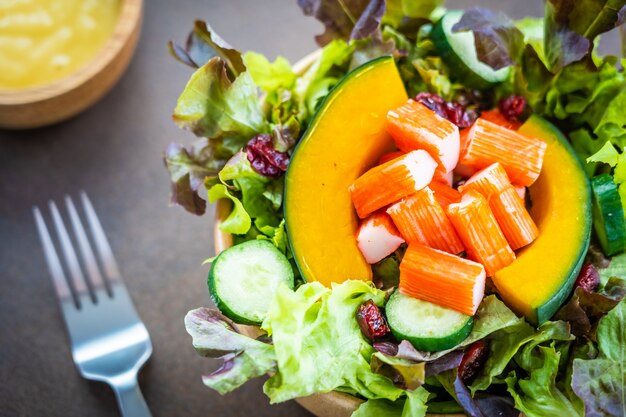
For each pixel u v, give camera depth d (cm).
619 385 42
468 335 43
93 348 51
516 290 43
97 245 54
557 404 42
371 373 42
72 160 57
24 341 53
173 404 51
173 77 59
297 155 44
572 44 46
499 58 46
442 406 43
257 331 44
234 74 47
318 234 44
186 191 47
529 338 43
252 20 60
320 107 45
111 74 55
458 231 44
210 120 46
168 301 54
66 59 57
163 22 60
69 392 52
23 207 56
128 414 50
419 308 43
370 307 43
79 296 53
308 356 42
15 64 56
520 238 44
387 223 44
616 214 45
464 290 42
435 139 44
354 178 45
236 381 41
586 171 47
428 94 47
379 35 48
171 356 52
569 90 48
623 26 47
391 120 44
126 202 56
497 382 44
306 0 48
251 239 46
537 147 44
